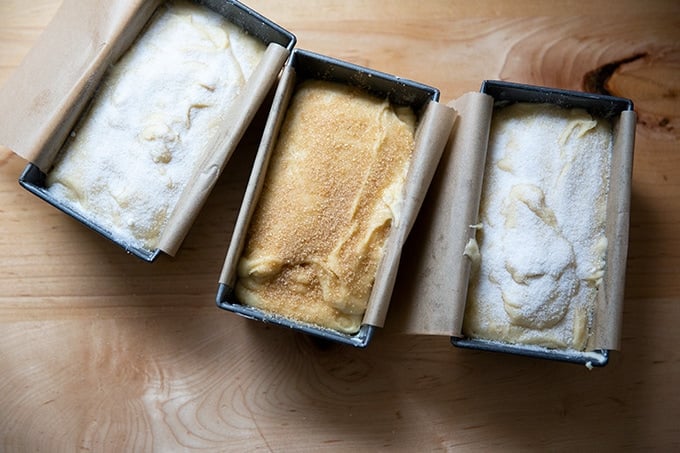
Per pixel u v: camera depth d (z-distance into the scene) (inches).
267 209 24.4
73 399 26.5
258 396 26.7
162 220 24.6
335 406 26.7
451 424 26.8
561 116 25.4
